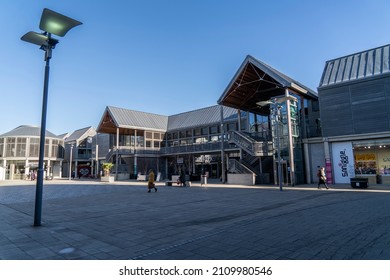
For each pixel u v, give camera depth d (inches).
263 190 735.7
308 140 964.6
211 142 1395.2
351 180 731.4
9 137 2014.0
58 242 239.0
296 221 309.7
